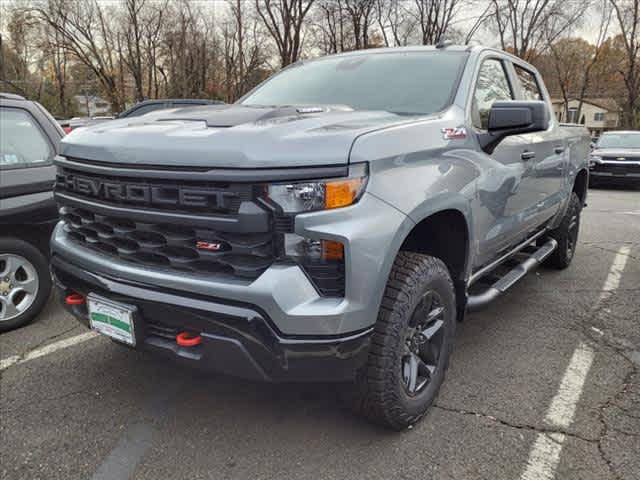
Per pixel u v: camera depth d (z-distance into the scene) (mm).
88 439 2549
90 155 2400
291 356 2014
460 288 2939
